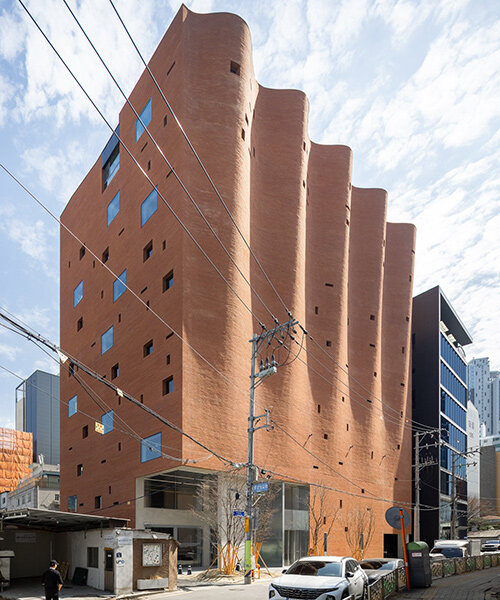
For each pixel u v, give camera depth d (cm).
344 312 5166
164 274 3878
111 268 4828
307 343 4809
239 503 3416
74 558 2658
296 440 4231
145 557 2327
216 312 3712
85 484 4716
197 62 4091
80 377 5166
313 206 5288
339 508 4712
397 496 5759
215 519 3384
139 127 4619
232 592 2183
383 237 6112
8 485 13912
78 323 5462
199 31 4184
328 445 4734
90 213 5494
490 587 2112
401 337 6369
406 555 2022
